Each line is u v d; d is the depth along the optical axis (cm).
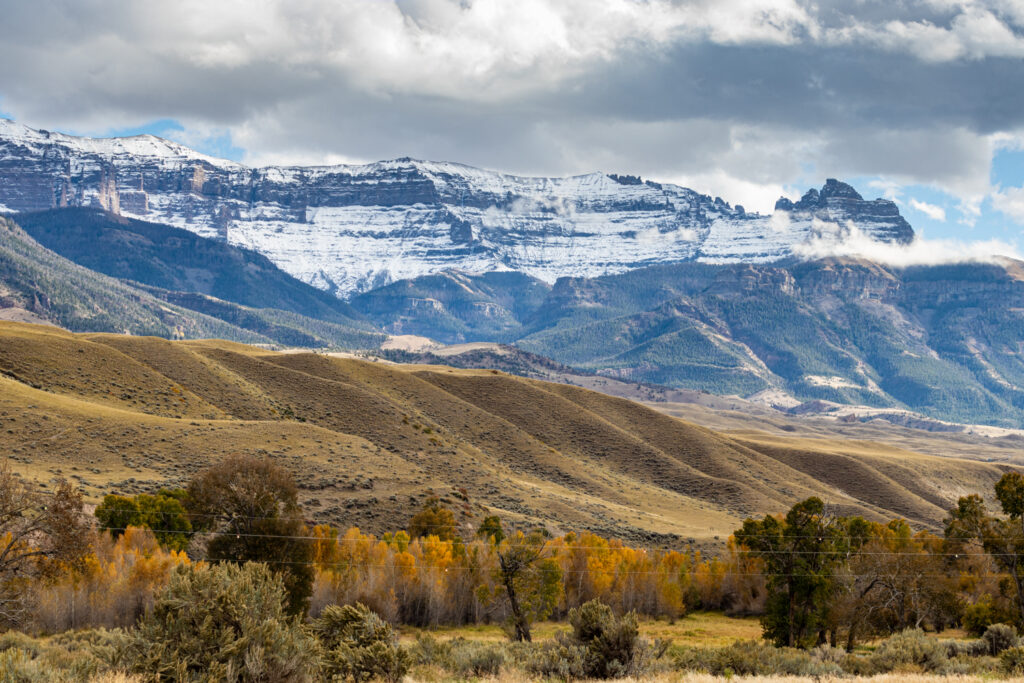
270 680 3784
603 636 5609
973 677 5231
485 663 5759
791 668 6309
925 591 10631
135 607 8644
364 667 4697
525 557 8688
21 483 7569
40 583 7006
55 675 3816
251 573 4103
